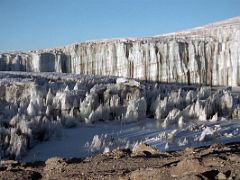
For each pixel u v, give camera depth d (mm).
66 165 13055
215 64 76250
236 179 8609
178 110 43156
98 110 41562
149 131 36469
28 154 29297
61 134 34312
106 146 30344
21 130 31500
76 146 31203
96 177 11156
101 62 81250
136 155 14156
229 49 76312
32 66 81812
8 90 44781
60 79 61281
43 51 87625
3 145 29234
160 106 44656
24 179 11938
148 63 76625
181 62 75562
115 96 44719
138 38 93375
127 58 78750
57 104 40562
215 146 13766
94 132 36219
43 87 46344
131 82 48531
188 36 87750
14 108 39500
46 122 34250
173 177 9695
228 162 9867
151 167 10672
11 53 86312
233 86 74438
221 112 46031
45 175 12391
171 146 28656
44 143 32250
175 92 50469
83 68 82500
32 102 39000
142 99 44219
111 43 82625
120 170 11609
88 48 82938
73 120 38719
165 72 75625
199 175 8844
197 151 13156
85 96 45188
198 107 43875
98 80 58188
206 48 76688
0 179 12008
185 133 34781
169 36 93938
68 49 85188
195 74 75375
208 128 33531
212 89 66375
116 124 40188
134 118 41719
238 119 43562
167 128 37844
